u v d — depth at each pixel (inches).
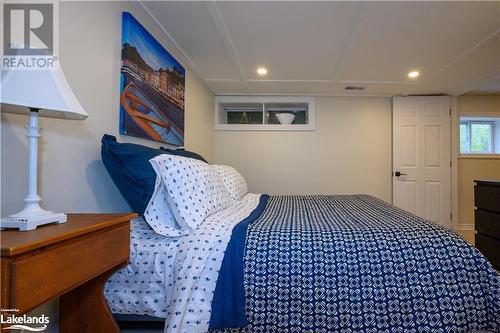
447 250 46.8
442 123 151.5
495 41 87.8
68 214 45.3
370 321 43.9
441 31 81.5
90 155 54.6
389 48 93.5
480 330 43.3
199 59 103.9
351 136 155.3
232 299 45.4
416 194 151.0
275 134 156.9
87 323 46.3
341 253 47.3
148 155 58.3
